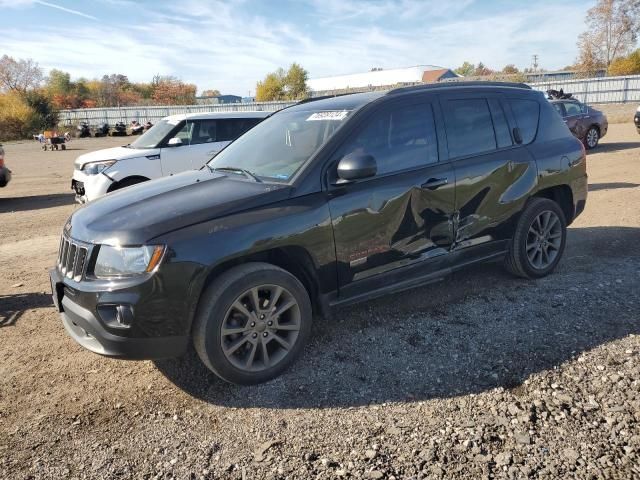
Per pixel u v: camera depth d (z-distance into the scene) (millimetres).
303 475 2391
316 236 3301
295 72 81438
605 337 3492
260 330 3184
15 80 84750
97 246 2967
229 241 3008
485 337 3643
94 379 3396
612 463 2340
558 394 2893
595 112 15398
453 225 3986
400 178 3678
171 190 3516
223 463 2514
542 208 4520
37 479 2465
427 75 84375
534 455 2428
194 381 3303
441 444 2547
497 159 4234
